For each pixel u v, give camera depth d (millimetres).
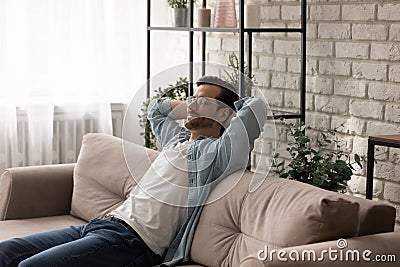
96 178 3494
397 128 3199
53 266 2680
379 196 3301
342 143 3496
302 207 2475
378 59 3273
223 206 2807
